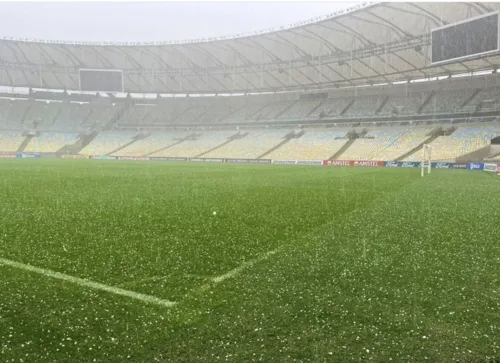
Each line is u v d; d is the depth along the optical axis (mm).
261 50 51031
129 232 6180
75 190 13070
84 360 2438
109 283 3785
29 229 6379
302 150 50844
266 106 63000
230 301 3342
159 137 65438
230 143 58469
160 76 62344
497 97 42875
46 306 3236
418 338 2719
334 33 43406
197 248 5176
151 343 2627
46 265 4363
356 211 8648
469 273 4164
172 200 10484
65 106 69938
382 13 37125
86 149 63625
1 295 3469
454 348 2592
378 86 53594
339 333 2779
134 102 71812
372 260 4633
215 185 15648
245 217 7730
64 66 60031
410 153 42250
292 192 13000
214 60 56312
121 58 59594
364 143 47844
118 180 17984
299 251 5043
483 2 32875
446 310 3186
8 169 27094
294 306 3242
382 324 2924
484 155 36781
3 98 66375
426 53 40250
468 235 6102
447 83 47812
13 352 2533
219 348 2561
